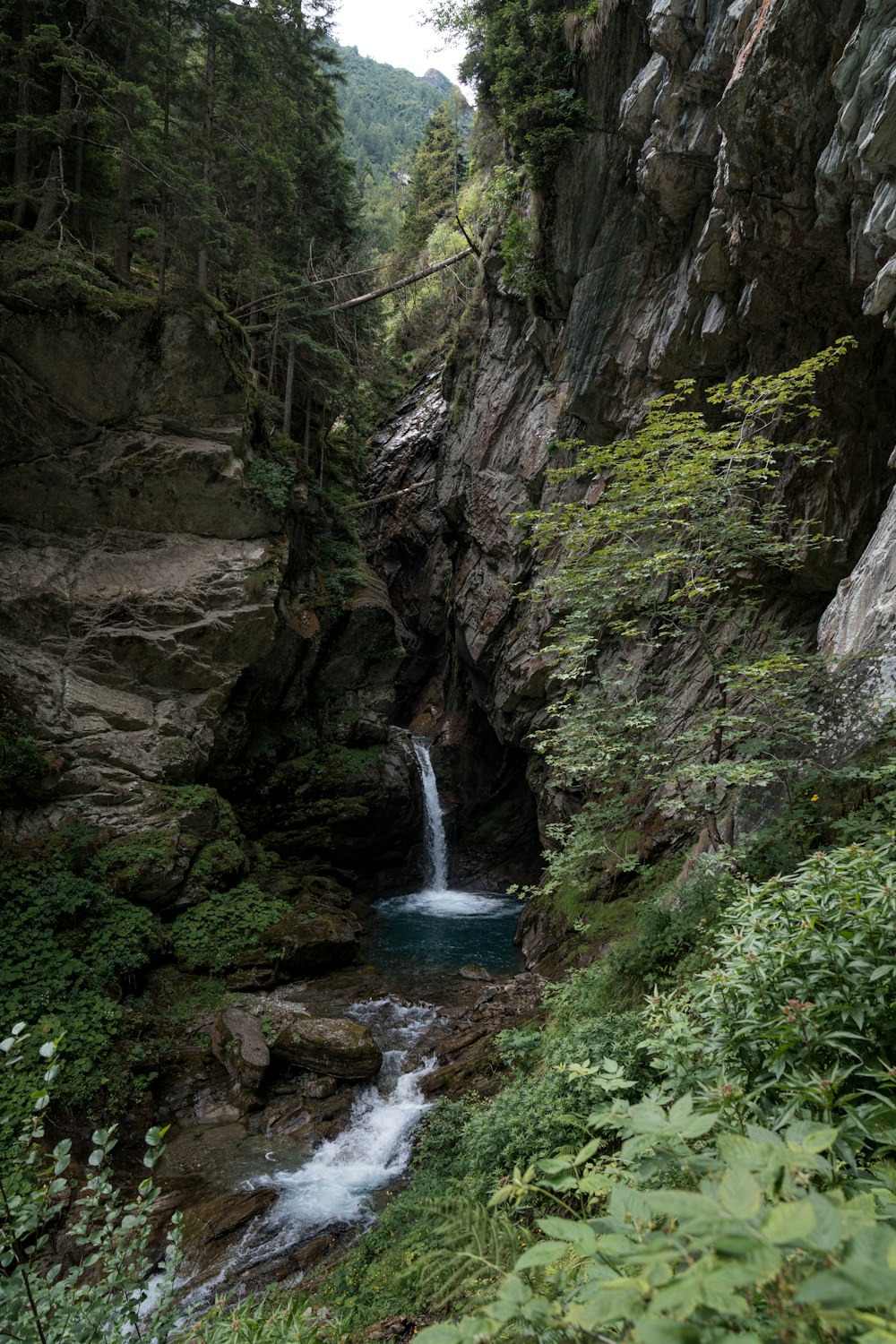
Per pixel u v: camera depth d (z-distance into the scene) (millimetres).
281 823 20406
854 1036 2396
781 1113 2283
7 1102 9227
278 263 22719
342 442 29047
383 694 24094
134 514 16812
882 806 6004
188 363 16828
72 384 15852
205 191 16297
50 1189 3076
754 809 7805
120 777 15062
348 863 22875
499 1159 5754
